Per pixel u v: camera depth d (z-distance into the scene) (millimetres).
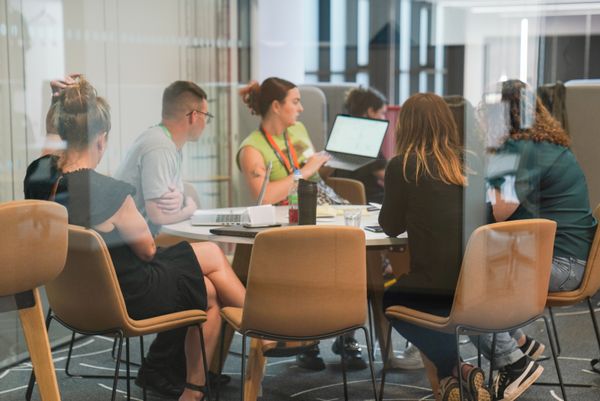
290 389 2764
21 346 2689
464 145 2684
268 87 3400
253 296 2152
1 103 2920
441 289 2549
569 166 2734
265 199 3246
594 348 3098
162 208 2918
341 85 4109
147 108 3480
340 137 3525
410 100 2699
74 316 2250
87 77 3180
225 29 4164
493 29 4527
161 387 2641
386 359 2785
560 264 2627
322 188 3258
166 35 3693
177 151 3098
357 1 4906
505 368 2582
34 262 1997
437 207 2562
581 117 3385
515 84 2957
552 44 4352
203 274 2525
